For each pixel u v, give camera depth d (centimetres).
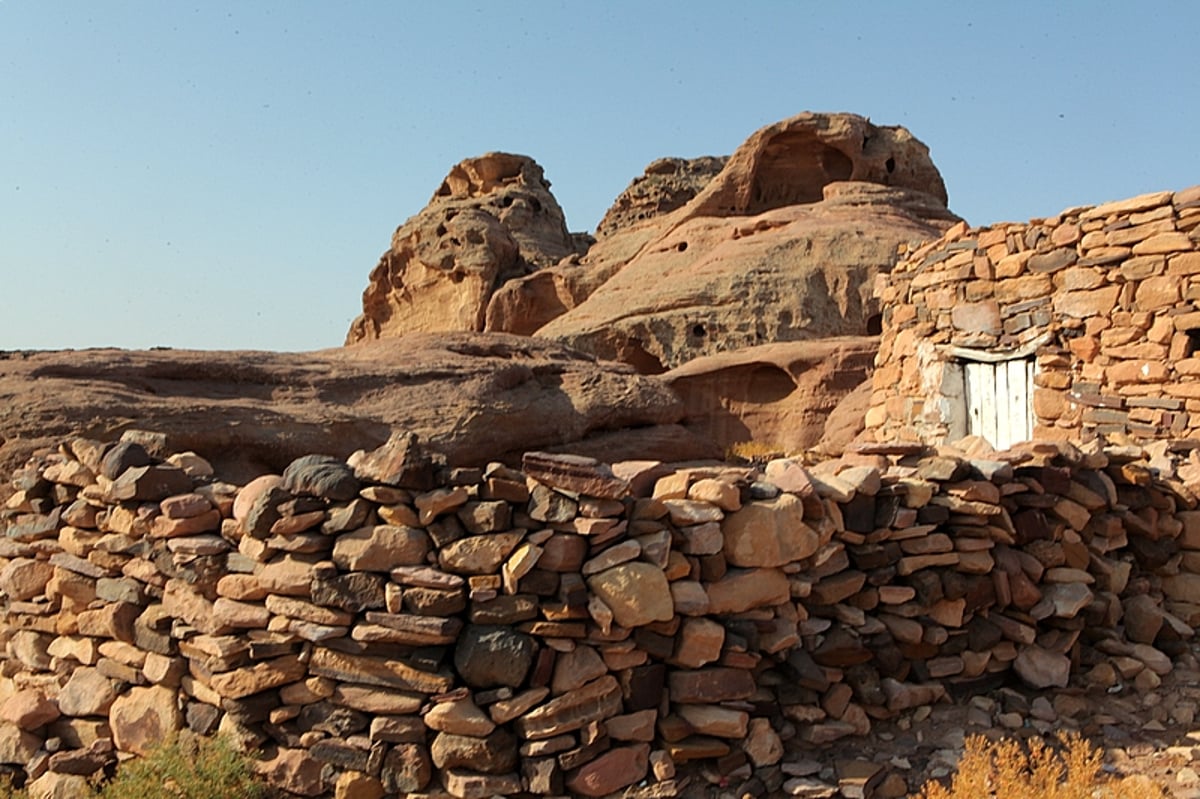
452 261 4394
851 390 2170
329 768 416
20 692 511
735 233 3328
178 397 974
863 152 3725
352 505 425
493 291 4294
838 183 3556
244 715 425
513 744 408
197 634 448
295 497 436
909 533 516
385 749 409
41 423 802
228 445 899
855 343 2236
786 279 2836
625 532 436
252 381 1084
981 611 534
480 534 422
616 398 1324
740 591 453
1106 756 450
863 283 2797
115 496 491
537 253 4772
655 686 432
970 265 1102
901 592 506
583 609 420
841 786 423
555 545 420
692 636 436
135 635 479
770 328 2752
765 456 1633
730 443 2284
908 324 1230
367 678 412
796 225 3144
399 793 408
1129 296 928
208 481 521
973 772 404
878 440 1286
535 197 5159
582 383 1335
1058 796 382
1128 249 930
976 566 527
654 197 5431
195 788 404
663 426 1370
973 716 493
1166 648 578
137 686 477
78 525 521
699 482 469
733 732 433
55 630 524
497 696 407
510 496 428
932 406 1151
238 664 434
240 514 454
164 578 471
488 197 5022
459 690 405
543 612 418
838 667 482
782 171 3822
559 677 414
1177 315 888
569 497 427
